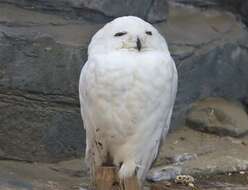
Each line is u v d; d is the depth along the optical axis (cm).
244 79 1509
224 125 1372
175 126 1367
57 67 1167
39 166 1164
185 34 1434
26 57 1153
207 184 1138
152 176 1142
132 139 891
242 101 1522
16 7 1241
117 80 865
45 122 1170
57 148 1184
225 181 1157
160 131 907
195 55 1385
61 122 1179
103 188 901
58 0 1256
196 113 1400
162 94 882
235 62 1488
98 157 925
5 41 1143
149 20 1402
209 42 1440
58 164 1182
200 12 1548
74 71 1176
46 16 1250
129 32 877
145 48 884
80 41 1197
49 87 1166
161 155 1227
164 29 1426
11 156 1164
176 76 915
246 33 1534
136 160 902
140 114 877
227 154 1270
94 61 876
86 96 888
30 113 1162
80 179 1123
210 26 1509
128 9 1333
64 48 1170
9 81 1148
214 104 1438
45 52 1162
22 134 1163
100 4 1285
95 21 1295
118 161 912
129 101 870
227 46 1466
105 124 887
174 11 1527
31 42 1156
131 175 906
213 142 1330
